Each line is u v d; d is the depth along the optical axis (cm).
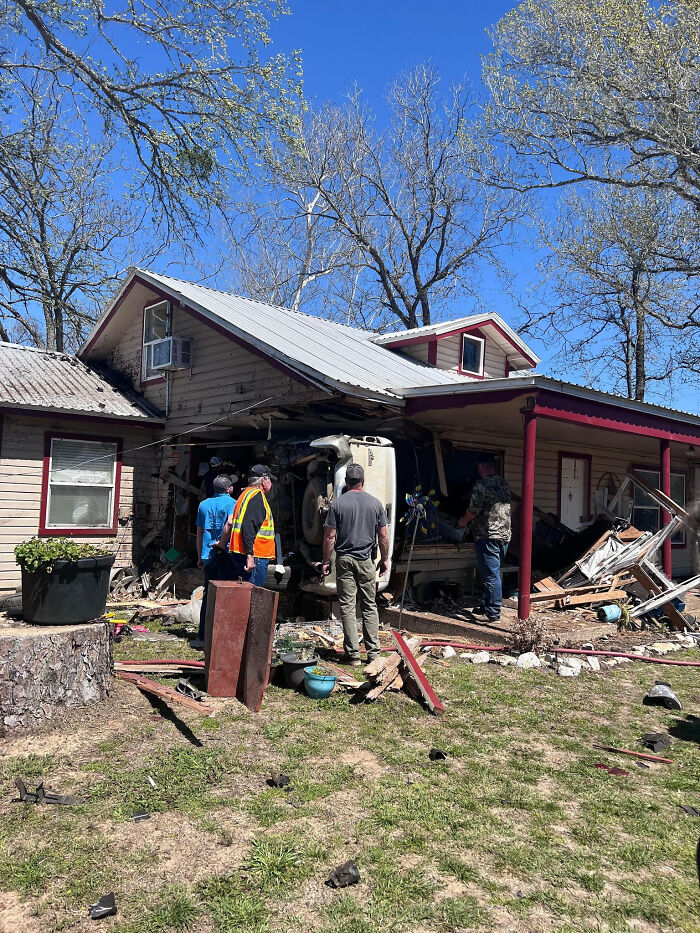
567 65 1677
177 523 1119
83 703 480
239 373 1041
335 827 338
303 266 3067
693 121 1560
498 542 823
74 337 2195
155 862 301
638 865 313
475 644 764
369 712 518
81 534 1103
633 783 406
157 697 518
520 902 281
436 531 999
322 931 259
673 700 559
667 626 925
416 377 1027
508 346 1511
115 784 376
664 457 1055
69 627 497
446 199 2834
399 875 296
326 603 847
